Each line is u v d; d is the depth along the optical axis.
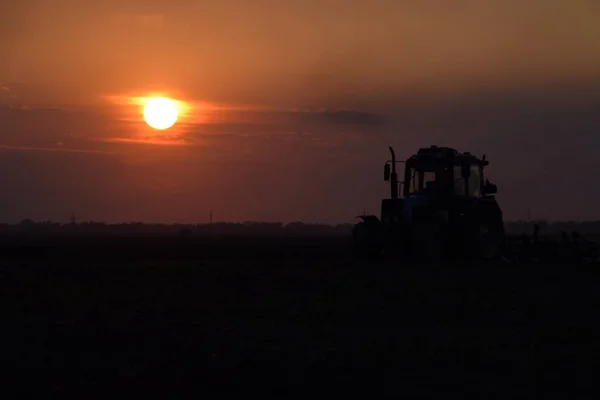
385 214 79.31
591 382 28.80
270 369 30.64
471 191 80.06
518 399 26.75
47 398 27.41
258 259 103.94
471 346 34.78
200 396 27.83
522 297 52.91
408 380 29.23
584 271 71.31
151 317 43.28
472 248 78.75
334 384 28.78
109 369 30.98
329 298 51.78
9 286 58.75
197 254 131.12
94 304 46.12
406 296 52.69
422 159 79.06
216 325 40.78
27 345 35.34
